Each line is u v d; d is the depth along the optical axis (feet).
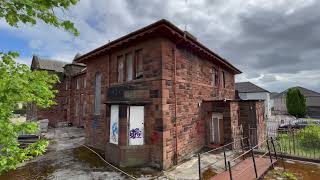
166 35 36.55
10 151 13.42
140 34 36.47
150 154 36.40
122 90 41.98
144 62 38.60
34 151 14.66
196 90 46.39
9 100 12.63
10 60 13.67
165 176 31.19
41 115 104.73
